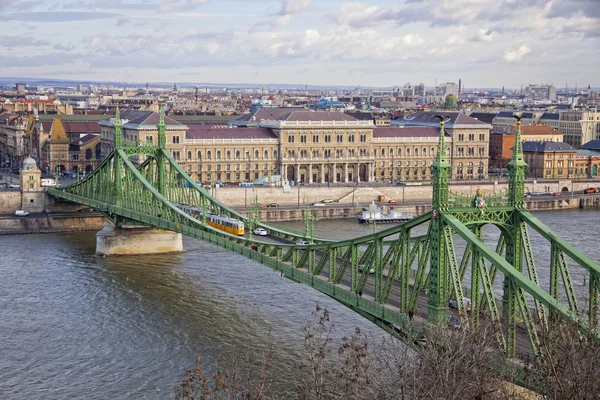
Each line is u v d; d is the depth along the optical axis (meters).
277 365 107.62
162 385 104.19
